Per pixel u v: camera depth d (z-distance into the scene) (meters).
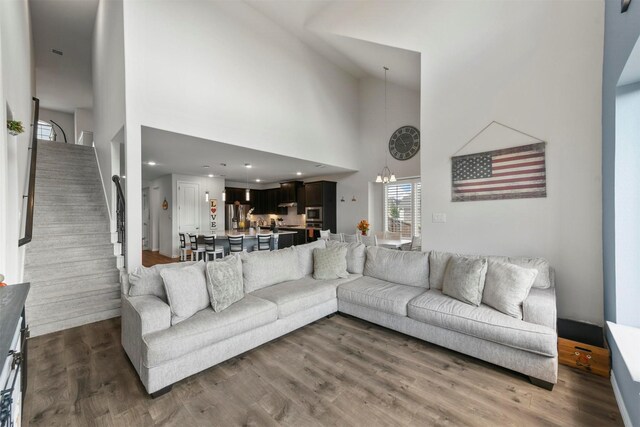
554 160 2.93
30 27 4.92
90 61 6.83
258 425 1.73
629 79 2.00
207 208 8.34
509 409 1.86
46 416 1.79
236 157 5.52
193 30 4.08
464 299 2.61
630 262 2.06
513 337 2.13
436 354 2.56
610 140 2.26
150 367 1.93
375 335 2.94
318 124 6.08
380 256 3.65
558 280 2.91
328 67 6.34
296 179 9.12
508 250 3.22
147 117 3.58
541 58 3.00
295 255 3.67
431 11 3.76
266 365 2.38
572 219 2.83
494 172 3.31
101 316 3.31
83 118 9.16
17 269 2.83
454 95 3.61
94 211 4.69
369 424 1.74
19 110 3.19
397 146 6.60
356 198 7.39
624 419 1.73
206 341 2.17
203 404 1.92
